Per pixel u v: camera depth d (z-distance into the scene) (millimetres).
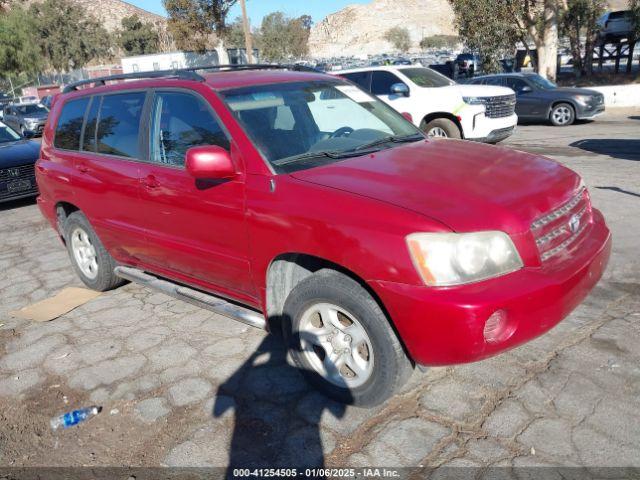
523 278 2832
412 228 2791
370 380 3123
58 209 5527
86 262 5418
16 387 3854
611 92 19844
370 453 2939
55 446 3225
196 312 4785
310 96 4156
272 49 71062
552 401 3199
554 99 15906
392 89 11266
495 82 17156
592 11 27875
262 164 3447
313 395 3484
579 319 4070
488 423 3074
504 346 2791
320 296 3186
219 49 39875
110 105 4699
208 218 3725
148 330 4512
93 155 4801
